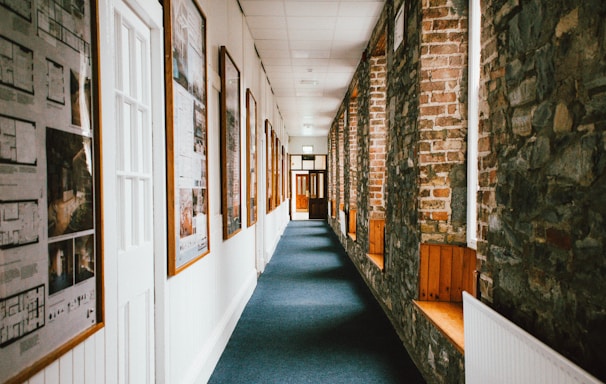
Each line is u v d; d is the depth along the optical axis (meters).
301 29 4.54
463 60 2.66
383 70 4.91
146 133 1.68
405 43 3.04
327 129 13.29
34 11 0.88
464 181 2.67
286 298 4.53
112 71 1.25
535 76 1.33
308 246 8.65
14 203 0.82
